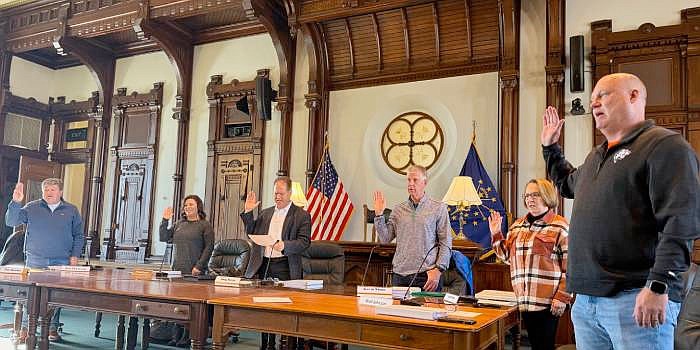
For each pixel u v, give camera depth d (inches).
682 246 61.5
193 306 105.2
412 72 244.7
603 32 204.7
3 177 313.0
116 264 282.7
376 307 93.2
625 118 70.9
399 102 246.1
